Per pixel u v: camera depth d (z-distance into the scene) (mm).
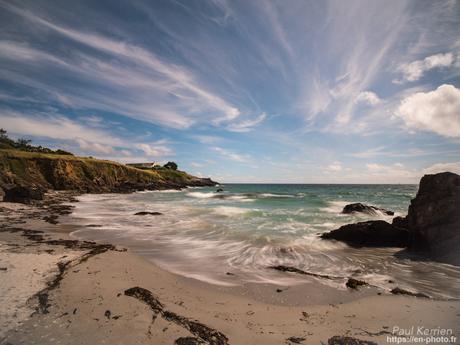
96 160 65062
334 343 4719
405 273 9312
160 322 5133
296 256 11117
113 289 6508
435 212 12273
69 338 4500
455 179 12531
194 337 4684
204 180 115938
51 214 20953
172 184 81188
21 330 4680
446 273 9312
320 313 6008
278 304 6523
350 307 6344
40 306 5543
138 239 13570
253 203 33156
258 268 9422
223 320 5457
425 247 12188
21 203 25281
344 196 46344
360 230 13547
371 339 4875
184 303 6207
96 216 21062
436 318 5746
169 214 22656
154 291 6770
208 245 12555
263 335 4930
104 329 4785
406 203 33906
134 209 26141
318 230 16266
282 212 23922
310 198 41375
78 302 5746
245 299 6742
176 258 10445
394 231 13344
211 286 7578
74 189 50031
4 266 7852
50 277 7168
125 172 71688
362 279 8617
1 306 5469
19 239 11984
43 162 48906
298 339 4824
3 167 42125
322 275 8766
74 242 11758
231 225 17703
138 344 4410
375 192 64250
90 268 7992
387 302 6633
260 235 14641
